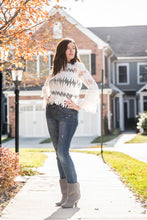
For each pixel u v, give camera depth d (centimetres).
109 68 2939
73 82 485
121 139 2241
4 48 691
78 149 1714
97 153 1387
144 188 639
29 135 2659
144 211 479
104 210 488
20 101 2630
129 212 475
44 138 2538
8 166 627
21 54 700
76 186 496
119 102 3058
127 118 3328
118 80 3388
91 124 2584
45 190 632
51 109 486
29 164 962
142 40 3591
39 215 465
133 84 3375
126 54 3428
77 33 2655
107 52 2798
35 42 693
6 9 662
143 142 2044
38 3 652
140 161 1128
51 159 1180
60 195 590
